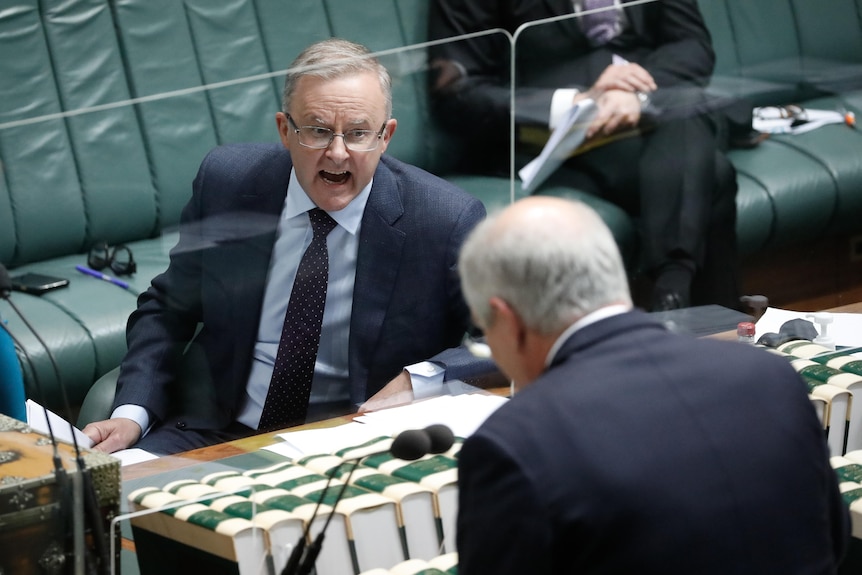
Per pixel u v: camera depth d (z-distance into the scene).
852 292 10.49
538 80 9.84
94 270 9.13
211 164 8.21
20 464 5.45
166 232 8.72
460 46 9.49
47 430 7.33
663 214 10.08
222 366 8.38
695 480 4.43
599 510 4.32
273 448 7.38
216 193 8.20
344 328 8.25
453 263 8.16
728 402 4.64
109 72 13.55
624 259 10.06
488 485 4.42
